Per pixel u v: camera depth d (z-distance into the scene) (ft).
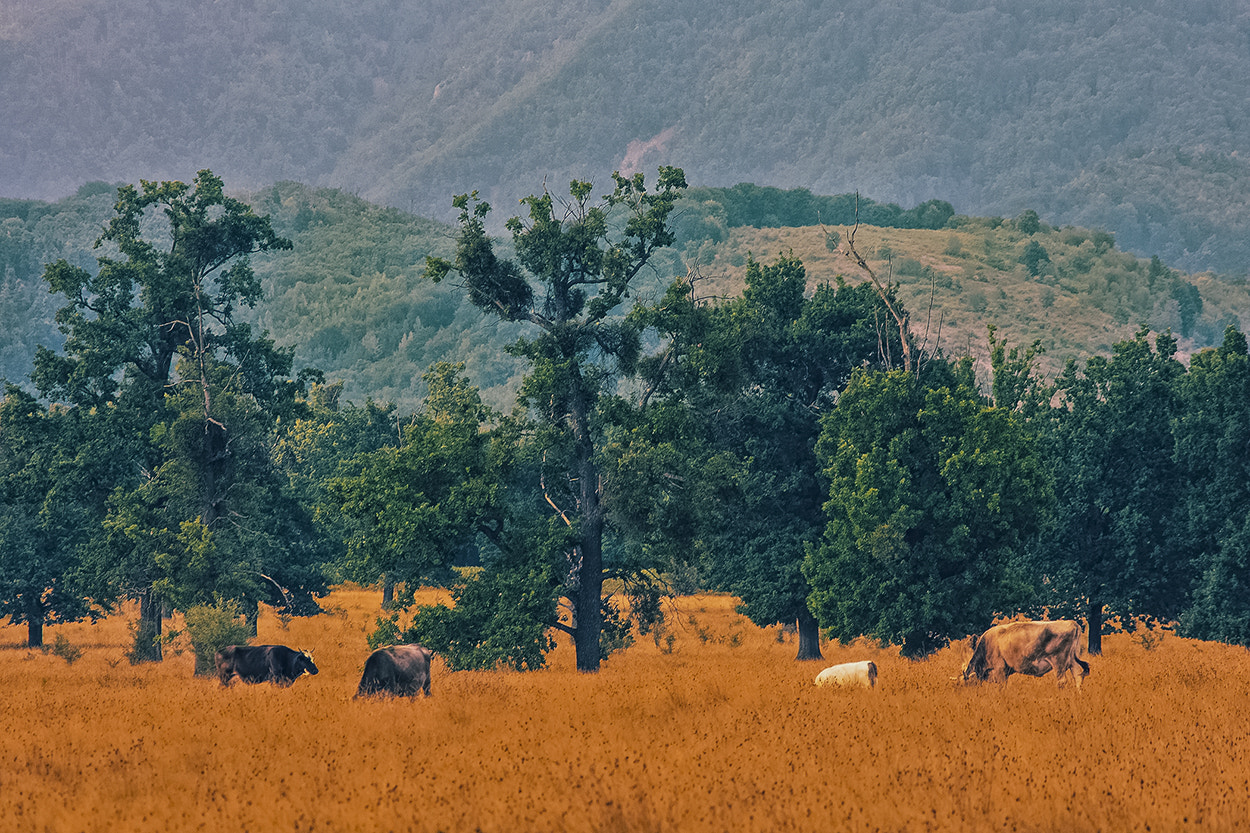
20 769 87.86
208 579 218.38
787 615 226.17
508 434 192.44
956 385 224.53
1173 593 226.38
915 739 92.63
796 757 84.84
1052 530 221.66
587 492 197.57
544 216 193.57
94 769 86.69
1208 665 151.12
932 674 148.77
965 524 191.72
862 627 197.57
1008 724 100.68
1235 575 208.13
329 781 79.87
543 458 197.16
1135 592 223.30
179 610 218.18
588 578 196.13
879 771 79.87
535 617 184.85
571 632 195.93
